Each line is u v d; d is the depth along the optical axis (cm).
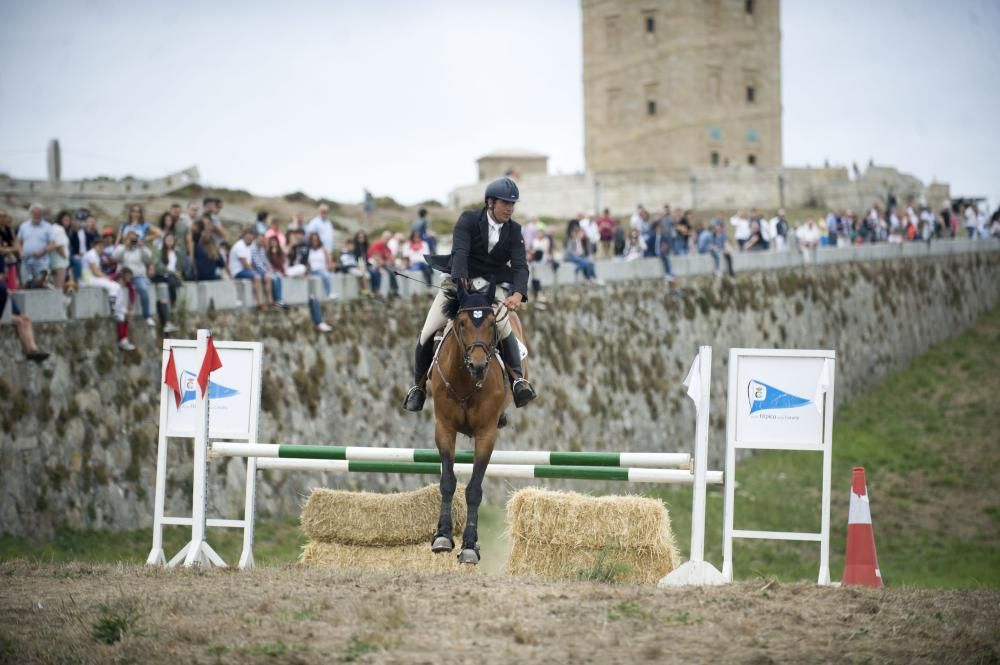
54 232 2067
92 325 2108
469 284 1166
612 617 948
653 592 1044
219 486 2316
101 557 1922
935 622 966
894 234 5772
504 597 1010
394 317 2888
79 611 1002
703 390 1205
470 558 1134
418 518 1304
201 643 911
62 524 1969
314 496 1318
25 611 1013
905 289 5400
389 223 5478
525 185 7456
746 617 962
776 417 1212
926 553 3472
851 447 4284
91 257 2159
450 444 1165
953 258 5900
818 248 4928
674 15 7750
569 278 3566
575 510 1227
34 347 1952
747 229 4747
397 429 2788
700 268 4212
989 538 3628
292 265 2691
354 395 2681
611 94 8025
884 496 3912
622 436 3600
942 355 5388
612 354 3653
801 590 1059
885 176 8162
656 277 3994
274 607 990
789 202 7619
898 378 5112
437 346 1194
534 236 3397
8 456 1905
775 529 3412
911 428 4544
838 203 7688
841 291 4947
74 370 2052
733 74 7956
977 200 6950
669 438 3838
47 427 1983
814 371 1213
